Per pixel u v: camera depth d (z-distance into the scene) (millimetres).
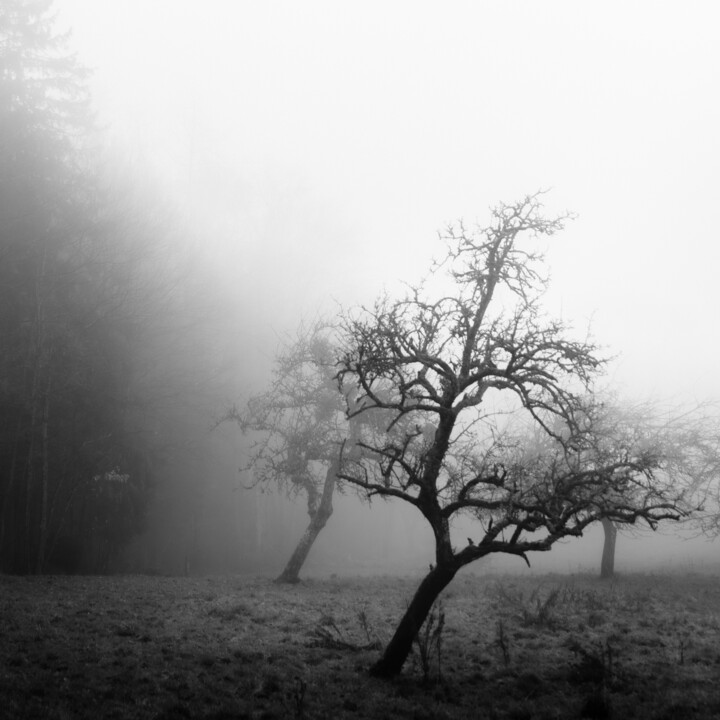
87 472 32438
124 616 16828
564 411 12758
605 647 14758
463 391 13016
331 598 22031
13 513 30656
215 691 10531
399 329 12750
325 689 11055
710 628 17250
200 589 24031
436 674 12242
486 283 12914
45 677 10625
